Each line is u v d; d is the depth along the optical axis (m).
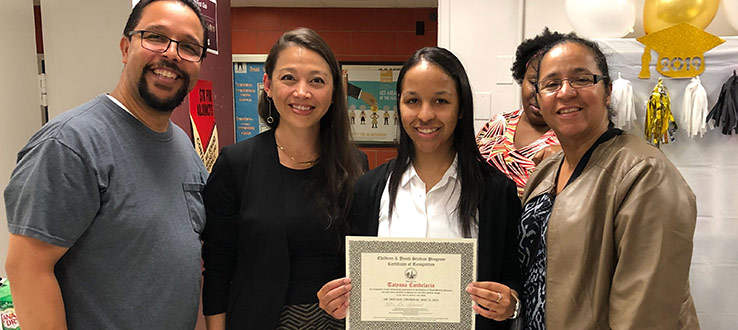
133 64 1.18
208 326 1.38
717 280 1.93
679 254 0.99
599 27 2.06
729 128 1.83
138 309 1.15
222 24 2.39
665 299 0.98
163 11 1.18
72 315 1.10
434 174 1.25
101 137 1.12
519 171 1.92
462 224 1.20
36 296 1.03
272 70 1.35
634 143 1.12
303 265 1.33
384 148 4.66
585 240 1.08
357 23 4.51
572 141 1.21
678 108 1.89
